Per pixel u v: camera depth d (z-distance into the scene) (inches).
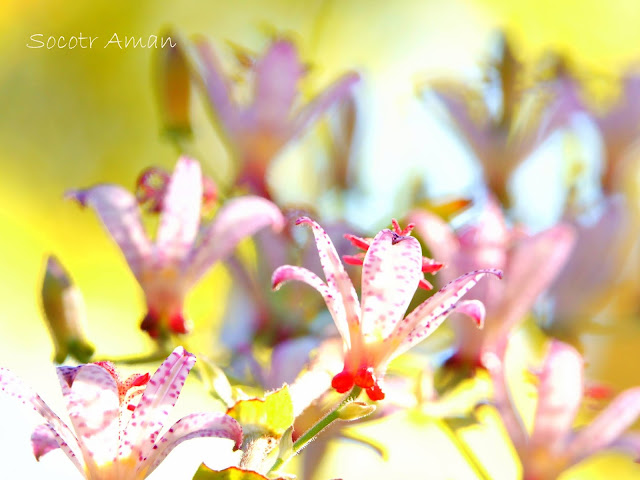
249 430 11.6
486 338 13.4
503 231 13.6
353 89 14.8
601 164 15.1
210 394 11.9
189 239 13.1
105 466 11.4
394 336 11.7
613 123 15.1
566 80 15.1
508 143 14.9
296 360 13.2
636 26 19.6
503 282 13.5
